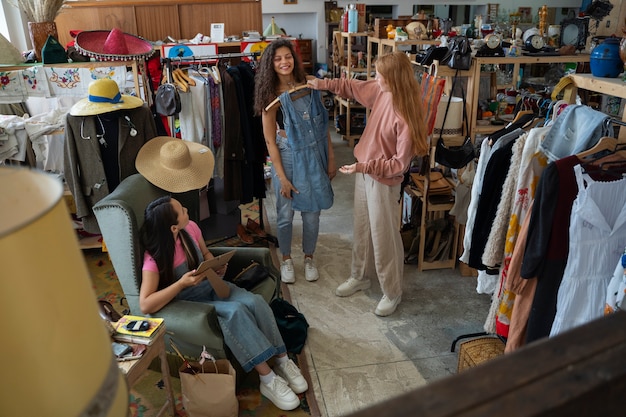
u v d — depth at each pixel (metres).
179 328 2.04
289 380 2.29
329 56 7.98
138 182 2.40
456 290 3.13
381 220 2.65
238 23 4.50
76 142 2.75
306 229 3.16
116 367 0.67
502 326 2.17
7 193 0.61
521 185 2.02
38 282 0.54
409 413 0.35
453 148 2.96
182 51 3.86
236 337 2.11
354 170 2.48
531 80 4.21
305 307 2.97
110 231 2.12
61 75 2.98
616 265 1.75
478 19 4.17
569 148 1.91
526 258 1.82
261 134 3.46
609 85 1.95
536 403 0.36
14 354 0.54
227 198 3.40
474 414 0.35
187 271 2.21
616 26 2.93
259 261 2.53
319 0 7.97
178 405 2.21
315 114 2.88
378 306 2.88
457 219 3.08
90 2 4.17
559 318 1.80
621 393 0.38
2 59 2.98
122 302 3.01
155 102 3.12
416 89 2.43
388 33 4.36
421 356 2.54
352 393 2.30
